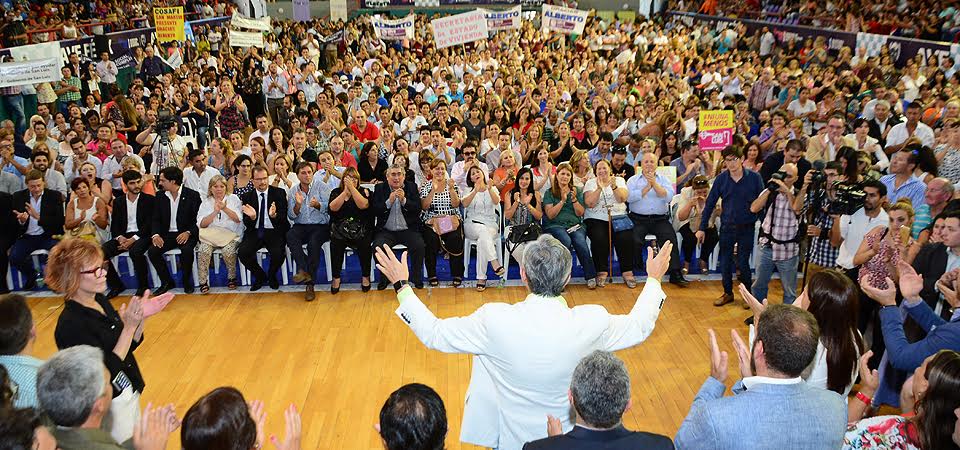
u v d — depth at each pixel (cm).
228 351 556
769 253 580
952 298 359
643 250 704
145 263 672
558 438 228
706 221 621
